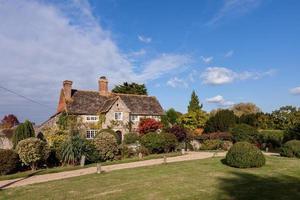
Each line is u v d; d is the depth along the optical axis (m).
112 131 39.25
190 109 62.31
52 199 12.31
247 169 18.80
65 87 46.31
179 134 40.19
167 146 33.62
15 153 21.97
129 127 47.16
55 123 43.53
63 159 24.92
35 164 23.33
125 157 29.36
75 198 12.35
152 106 52.59
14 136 33.19
